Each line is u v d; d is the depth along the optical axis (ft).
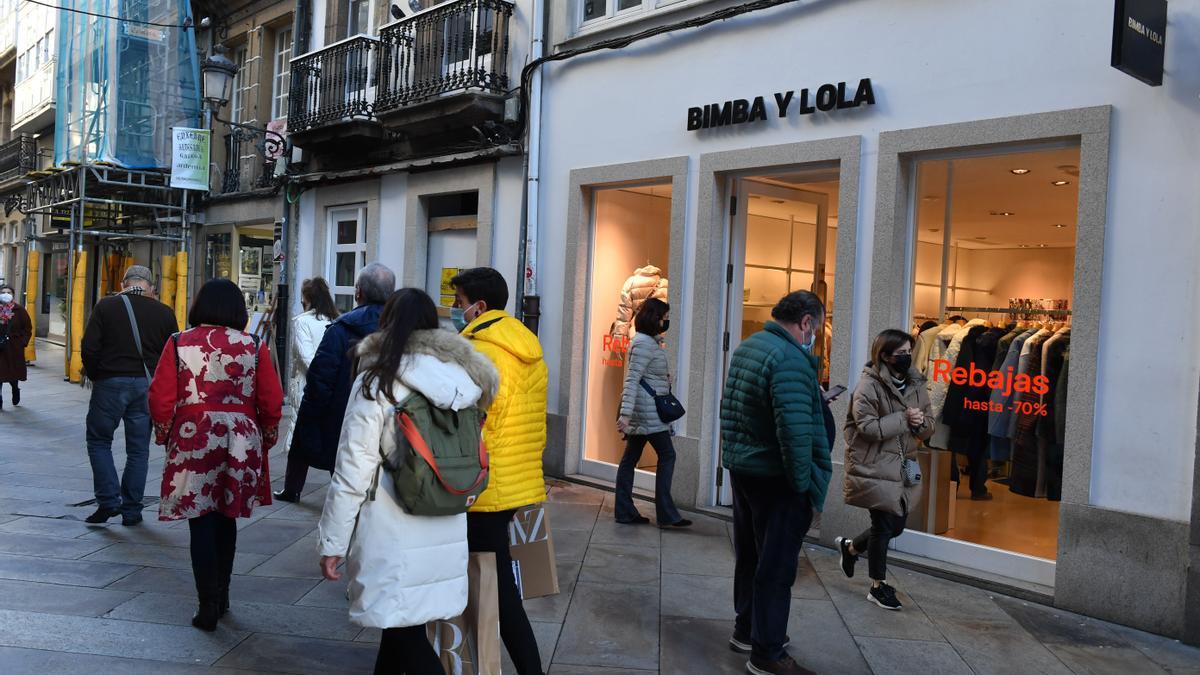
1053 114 18.51
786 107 23.26
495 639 12.23
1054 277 21.29
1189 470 16.60
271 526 22.36
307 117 40.34
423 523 10.75
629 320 29.07
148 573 18.28
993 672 14.96
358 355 10.89
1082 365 17.92
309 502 25.05
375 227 38.58
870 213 21.58
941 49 20.40
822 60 22.70
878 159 21.45
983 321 21.29
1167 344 16.93
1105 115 17.75
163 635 14.97
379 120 35.65
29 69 83.61
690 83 25.89
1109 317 17.69
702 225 25.32
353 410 10.61
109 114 53.98
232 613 16.22
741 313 25.71
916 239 21.59
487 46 32.68
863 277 21.68
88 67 56.08
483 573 12.32
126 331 21.81
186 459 15.15
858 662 15.17
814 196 27.07
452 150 34.27
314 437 18.53
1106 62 17.85
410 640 11.05
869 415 17.16
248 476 15.47
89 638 14.66
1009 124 19.16
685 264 25.82
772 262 26.40
